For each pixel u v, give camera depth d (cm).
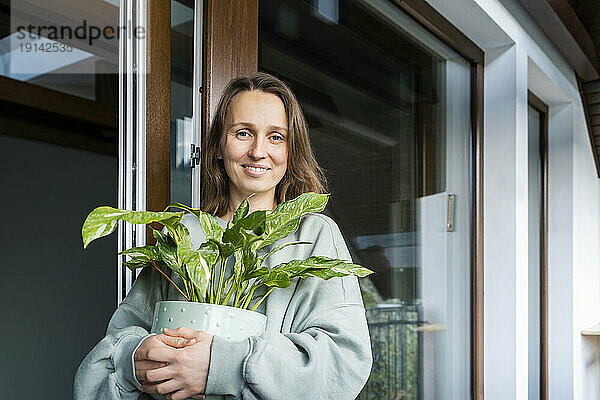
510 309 286
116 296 134
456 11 258
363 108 214
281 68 174
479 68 296
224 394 92
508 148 291
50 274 128
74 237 131
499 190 292
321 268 99
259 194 116
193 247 111
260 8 166
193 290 98
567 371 385
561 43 335
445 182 269
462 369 278
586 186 425
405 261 237
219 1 144
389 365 224
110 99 134
